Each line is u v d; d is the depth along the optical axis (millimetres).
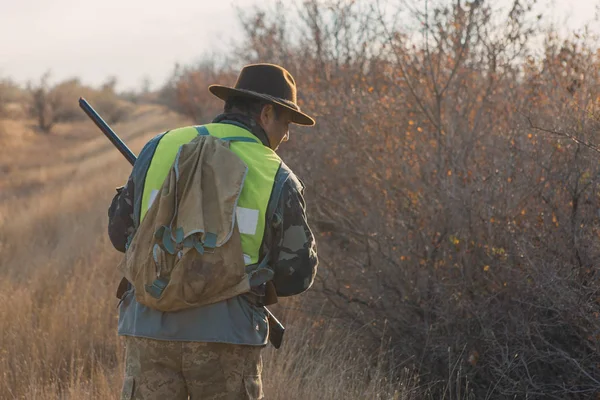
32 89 73312
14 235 16453
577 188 5559
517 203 5891
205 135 3695
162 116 65188
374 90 8883
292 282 3631
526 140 6289
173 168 3482
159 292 3363
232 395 3531
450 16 7945
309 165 8312
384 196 7344
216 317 3438
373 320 6461
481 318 5617
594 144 5648
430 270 6254
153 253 3371
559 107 6453
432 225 6480
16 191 31438
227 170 3488
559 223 5508
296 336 6570
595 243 5355
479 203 5996
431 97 7922
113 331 7379
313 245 3693
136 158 4078
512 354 5496
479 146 6965
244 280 3439
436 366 5887
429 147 7445
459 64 7957
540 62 7477
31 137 61938
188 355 3459
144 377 3525
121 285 3779
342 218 7969
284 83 3896
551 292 5246
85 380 6191
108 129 4359
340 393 5395
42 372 6438
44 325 7410
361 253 7297
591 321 5020
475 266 5949
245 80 3877
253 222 3508
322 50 10578
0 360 6465
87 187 21641
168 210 3416
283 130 3984
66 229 16281
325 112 8562
